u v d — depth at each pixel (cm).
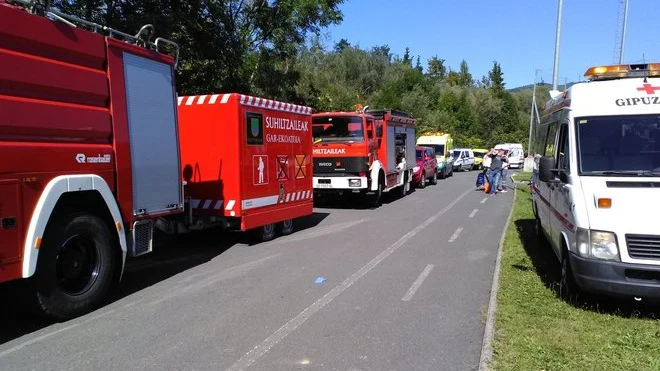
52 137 563
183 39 1369
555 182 732
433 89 6981
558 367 447
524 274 772
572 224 609
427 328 554
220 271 804
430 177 2633
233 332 539
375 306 629
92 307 611
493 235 1144
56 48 568
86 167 604
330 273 791
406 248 991
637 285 555
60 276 579
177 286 718
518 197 1925
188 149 980
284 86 1836
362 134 1573
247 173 975
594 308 611
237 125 946
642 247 557
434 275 784
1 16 507
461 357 479
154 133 720
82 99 606
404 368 454
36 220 532
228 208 959
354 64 6266
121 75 660
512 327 543
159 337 525
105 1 1187
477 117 7106
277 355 480
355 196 1889
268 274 783
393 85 6256
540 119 1078
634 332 532
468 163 4303
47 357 476
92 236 612
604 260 568
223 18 1454
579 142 660
